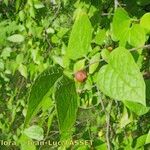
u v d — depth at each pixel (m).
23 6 0.66
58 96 0.18
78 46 0.21
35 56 0.57
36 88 0.17
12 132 0.72
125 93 0.18
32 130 0.41
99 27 0.37
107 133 0.30
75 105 0.18
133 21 0.24
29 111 0.17
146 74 0.35
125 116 0.32
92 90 0.42
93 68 0.25
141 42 0.23
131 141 0.34
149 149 0.34
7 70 0.65
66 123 0.18
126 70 0.18
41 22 0.61
